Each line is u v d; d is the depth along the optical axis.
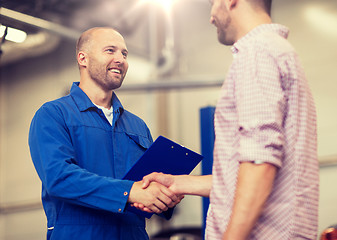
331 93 6.04
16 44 5.93
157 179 1.75
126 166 2.02
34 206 7.48
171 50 7.35
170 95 7.38
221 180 1.33
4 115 8.12
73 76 7.55
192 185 1.74
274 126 1.19
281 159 1.21
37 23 4.98
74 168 1.75
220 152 1.33
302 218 1.25
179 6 7.59
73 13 6.79
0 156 8.01
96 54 2.08
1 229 7.71
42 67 7.92
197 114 7.14
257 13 1.40
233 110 1.32
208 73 7.17
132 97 7.50
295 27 6.47
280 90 1.24
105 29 2.17
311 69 6.25
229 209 1.28
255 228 1.24
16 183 7.77
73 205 1.83
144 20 7.73
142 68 7.40
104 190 1.73
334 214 5.72
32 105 7.88
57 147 1.80
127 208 1.87
